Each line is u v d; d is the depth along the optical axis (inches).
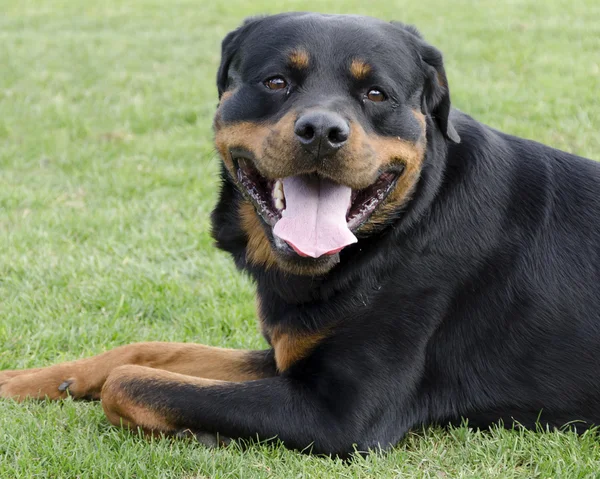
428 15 661.9
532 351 164.2
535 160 174.1
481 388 165.0
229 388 154.1
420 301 159.9
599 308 164.4
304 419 150.6
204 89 481.7
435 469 152.6
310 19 165.0
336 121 144.5
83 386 172.9
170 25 706.8
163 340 206.4
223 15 741.9
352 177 149.4
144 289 232.1
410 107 162.4
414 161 160.4
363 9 705.6
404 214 159.3
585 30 566.3
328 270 153.9
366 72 157.3
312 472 145.7
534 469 152.1
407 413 160.4
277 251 151.5
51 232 279.1
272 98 159.0
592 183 173.6
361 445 152.0
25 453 145.9
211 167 349.1
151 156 369.1
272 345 167.6
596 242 168.2
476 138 170.6
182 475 145.5
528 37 556.7
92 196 322.3
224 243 176.4
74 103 466.9
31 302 225.5
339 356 154.3
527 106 398.6
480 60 506.3
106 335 206.8
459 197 164.2
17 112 440.1
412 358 159.0
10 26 722.8
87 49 604.7
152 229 280.2
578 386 163.5
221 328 213.9
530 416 165.9
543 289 164.9
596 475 146.0
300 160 147.6
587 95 404.8
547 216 168.7
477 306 164.6
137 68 546.9
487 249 164.4
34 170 358.0
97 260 253.8
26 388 173.2
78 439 151.0
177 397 152.3
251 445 152.6
